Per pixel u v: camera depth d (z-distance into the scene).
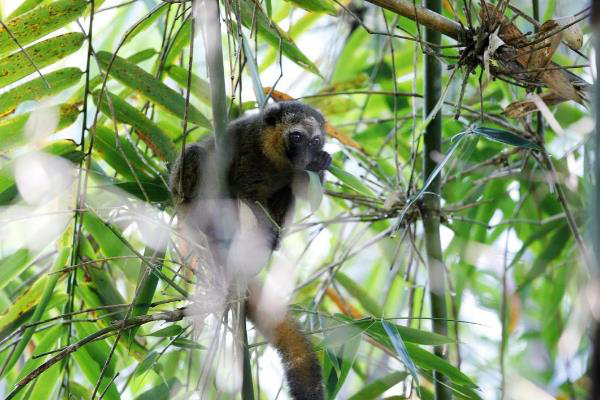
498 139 8.81
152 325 11.41
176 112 10.20
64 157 9.77
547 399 10.93
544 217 14.43
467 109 11.19
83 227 10.62
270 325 9.75
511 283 13.92
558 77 8.77
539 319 15.49
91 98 11.34
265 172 12.75
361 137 15.05
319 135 12.52
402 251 13.41
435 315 9.99
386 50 15.51
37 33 9.44
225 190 8.48
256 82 9.37
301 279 13.94
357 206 12.94
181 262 8.84
